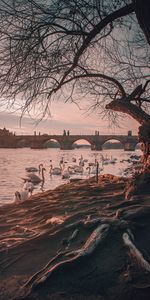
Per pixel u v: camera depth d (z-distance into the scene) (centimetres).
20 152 16625
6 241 905
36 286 683
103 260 733
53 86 1088
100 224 830
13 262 791
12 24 924
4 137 17200
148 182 1029
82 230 852
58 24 967
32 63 973
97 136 17338
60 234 870
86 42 1003
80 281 689
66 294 662
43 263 766
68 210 1091
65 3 938
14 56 937
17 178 5050
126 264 710
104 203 1086
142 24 895
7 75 955
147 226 823
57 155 13962
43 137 17625
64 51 1024
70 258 748
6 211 1289
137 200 955
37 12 928
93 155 14575
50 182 4469
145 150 1126
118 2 962
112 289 664
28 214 1180
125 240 756
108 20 962
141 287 652
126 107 1181
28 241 858
